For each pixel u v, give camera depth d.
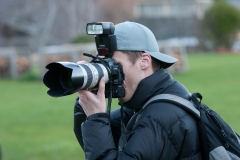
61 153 11.68
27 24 43.97
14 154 11.73
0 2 41.66
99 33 4.29
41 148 12.15
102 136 4.05
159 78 4.39
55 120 16.22
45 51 28.84
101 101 4.13
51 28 46.00
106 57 4.33
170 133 4.06
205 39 64.19
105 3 52.09
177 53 31.23
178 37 66.25
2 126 15.34
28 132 14.41
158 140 4.00
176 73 31.14
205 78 28.50
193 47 64.38
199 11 75.00
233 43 64.69
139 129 4.08
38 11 43.72
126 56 4.36
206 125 4.23
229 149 4.22
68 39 47.06
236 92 22.02
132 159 3.91
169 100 4.23
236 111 16.70
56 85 4.11
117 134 5.08
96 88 4.19
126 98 4.41
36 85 26.95
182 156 4.13
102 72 4.11
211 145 4.20
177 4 67.00
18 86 26.62
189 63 40.38
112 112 5.16
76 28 47.25
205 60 43.97
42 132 14.42
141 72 4.39
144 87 4.36
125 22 4.54
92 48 28.30
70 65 3.92
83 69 3.95
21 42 48.19
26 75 29.45
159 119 4.08
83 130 4.13
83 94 4.11
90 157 4.05
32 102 20.44
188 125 4.14
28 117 16.81
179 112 4.17
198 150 4.23
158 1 75.56
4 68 31.08
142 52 4.39
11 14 42.22
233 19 63.50
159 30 67.50
